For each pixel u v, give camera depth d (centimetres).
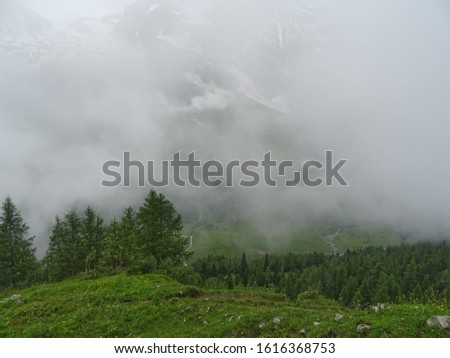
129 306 2678
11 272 5778
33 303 2983
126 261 4628
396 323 1891
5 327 2495
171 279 3569
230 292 3231
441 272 10494
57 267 6294
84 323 2447
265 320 2208
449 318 1841
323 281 10044
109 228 6556
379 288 8069
